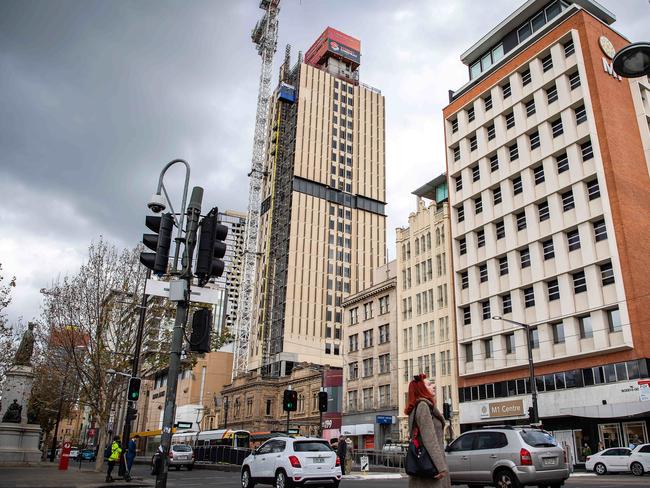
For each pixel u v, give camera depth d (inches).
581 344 1473.9
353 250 4195.4
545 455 513.0
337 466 644.7
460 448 564.4
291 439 651.5
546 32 1802.4
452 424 1818.4
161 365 1202.6
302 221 4074.8
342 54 4849.9
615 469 1013.8
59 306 1196.5
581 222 1526.8
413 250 2182.6
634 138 1593.3
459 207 1996.8
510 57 1923.0
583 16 1643.7
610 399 1358.3
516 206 1749.5
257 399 2913.4
